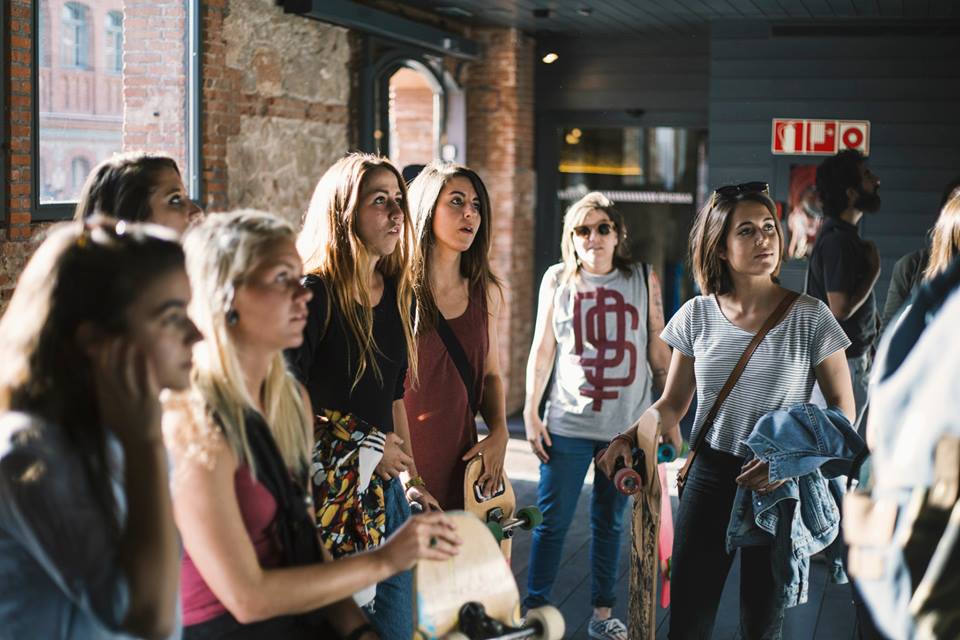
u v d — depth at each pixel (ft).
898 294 17.84
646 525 13.43
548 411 16.21
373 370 11.04
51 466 5.82
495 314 13.75
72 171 19.10
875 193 18.95
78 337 5.98
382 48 27.89
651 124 33.58
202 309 7.36
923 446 6.85
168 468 6.27
